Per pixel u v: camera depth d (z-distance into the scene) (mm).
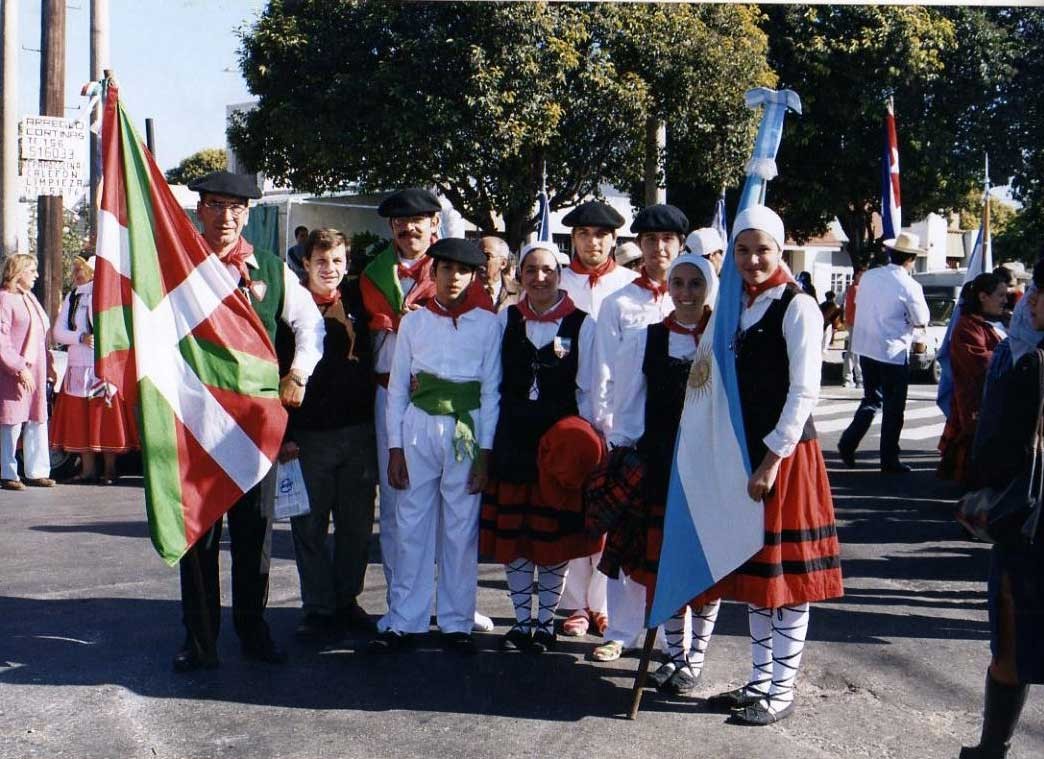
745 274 4555
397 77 16578
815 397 4418
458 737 4414
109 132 4965
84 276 10125
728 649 5574
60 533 7953
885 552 7613
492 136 16672
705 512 4562
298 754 4242
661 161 19375
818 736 4480
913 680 5148
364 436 5691
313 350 5328
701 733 4492
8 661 5227
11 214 14508
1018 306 3793
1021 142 22484
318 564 5656
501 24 16375
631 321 5426
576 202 19891
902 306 10555
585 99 17500
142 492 9773
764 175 4754
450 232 8852
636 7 17656
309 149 17156
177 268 4988
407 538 5445
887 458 10781
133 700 4777
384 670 5191
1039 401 3604
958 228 46062
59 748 4281
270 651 5277
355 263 6066
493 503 5465
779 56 22250
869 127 22719
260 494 5199
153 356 4906
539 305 5488
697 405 4645
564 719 4621
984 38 21953
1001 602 3775
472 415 5418
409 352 5473
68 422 10117
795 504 4500
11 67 14430
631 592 5367
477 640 5699
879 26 21578
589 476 5113
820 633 5828
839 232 42594
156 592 6434
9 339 9773
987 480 3721
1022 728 4586
